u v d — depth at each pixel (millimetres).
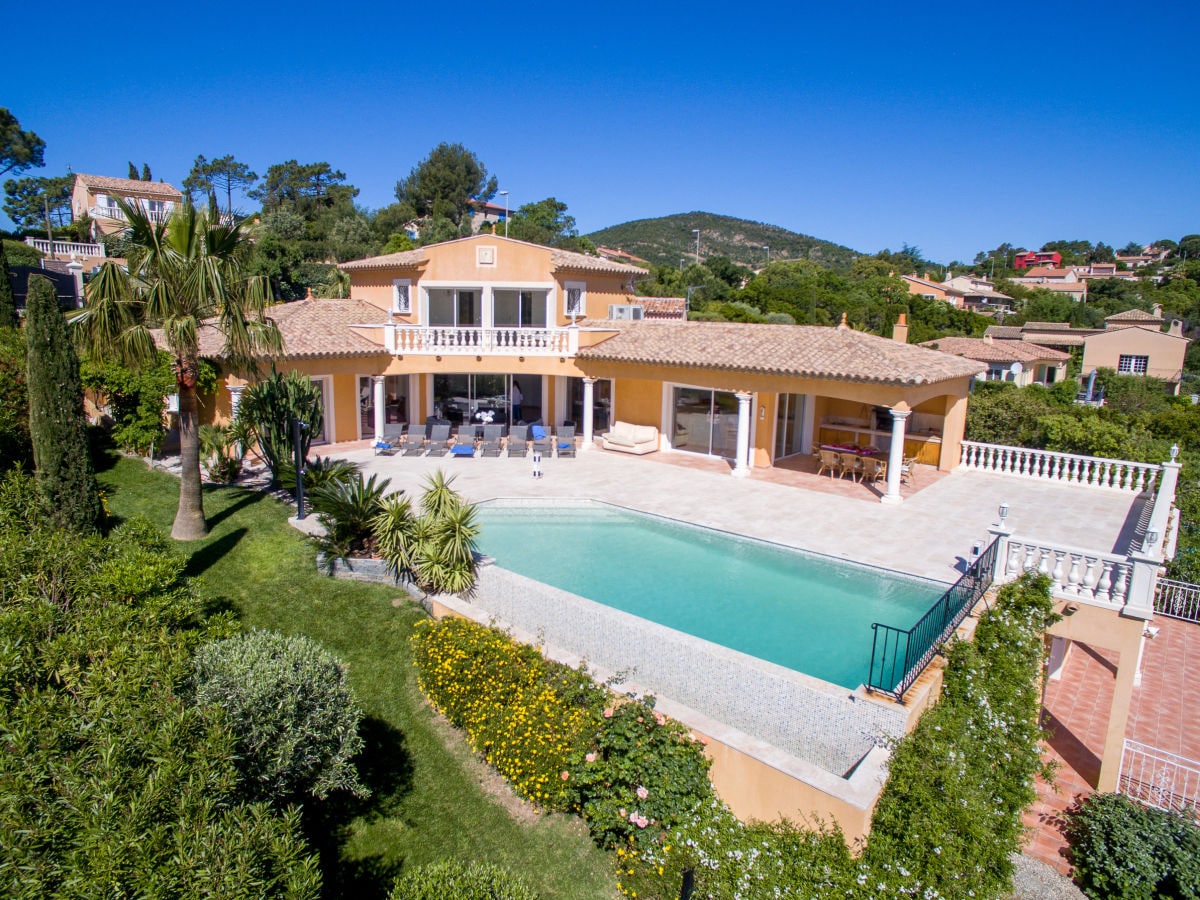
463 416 30719
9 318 26109
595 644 12750
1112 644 12141
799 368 21453
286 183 96438
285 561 15461
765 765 9211
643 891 8531
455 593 14641
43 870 4500
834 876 7992
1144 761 12406
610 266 31375
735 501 20578
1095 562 12375
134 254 14625
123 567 8773
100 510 14859
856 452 23234
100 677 6160
